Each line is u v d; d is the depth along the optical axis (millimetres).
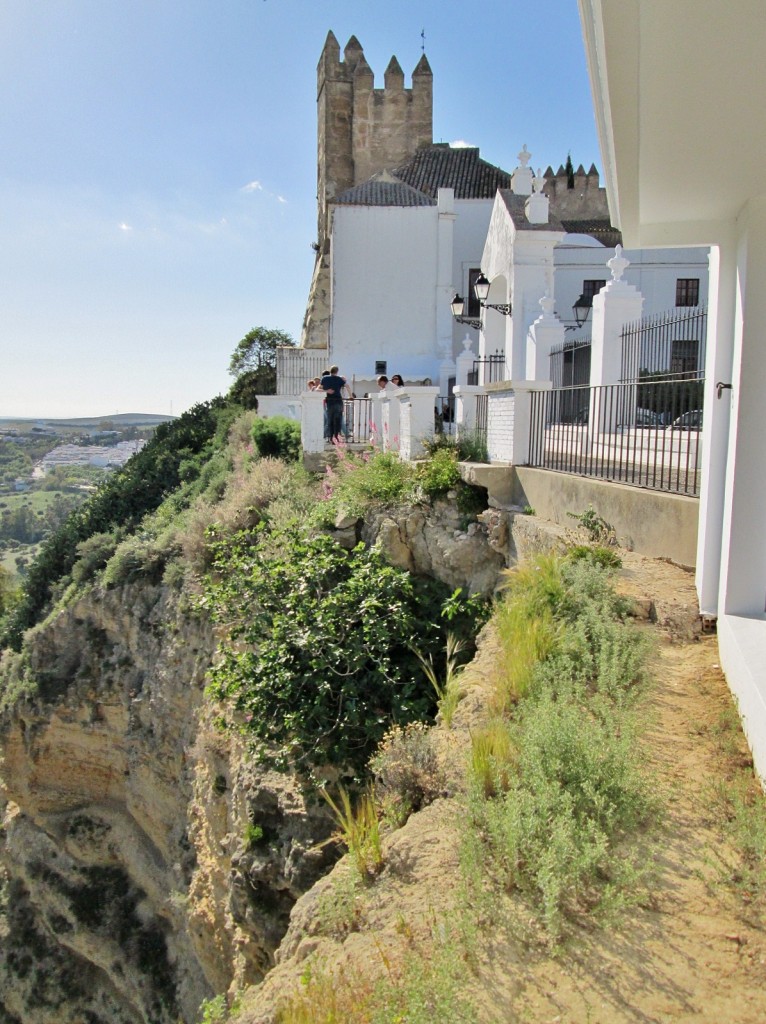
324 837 8570
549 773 4430
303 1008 3393
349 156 39469
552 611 7094
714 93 4242
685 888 3732
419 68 38844
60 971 16531
